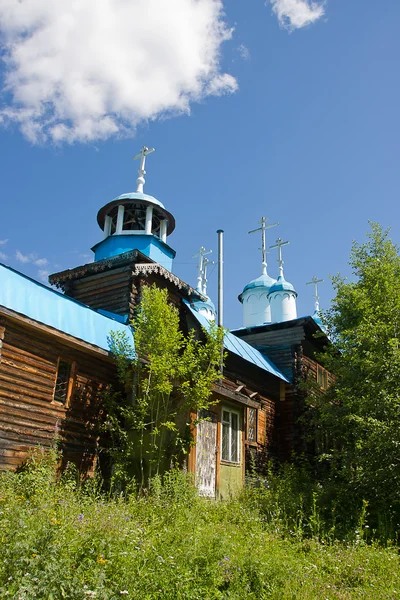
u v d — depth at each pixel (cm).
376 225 2320
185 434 1426
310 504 1380
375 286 1919
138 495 1248
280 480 1603
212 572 679
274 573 756
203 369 1572
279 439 2330
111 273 1794
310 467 2044
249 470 1991
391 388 1479
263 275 3397
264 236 3475
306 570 830
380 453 1352
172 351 1484
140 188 2075
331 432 1794
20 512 710
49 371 1289
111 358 1416
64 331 1278
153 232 2166
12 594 512
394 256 2225
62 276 1866
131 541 710
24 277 1312
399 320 1662
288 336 2519
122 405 1477
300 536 1071
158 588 609
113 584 588
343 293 2150
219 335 1543
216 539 793
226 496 1560
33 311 1238
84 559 609
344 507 1355
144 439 1423
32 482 1068
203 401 1448
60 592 534
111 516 847
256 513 1208
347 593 755
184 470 1350
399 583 813
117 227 1986
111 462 1394
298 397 2362
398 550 1059
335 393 1862
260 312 3253
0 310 1129
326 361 1928
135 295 1731
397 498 1288
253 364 2134
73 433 1329
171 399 1484
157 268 1773
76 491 1170
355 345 1814
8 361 1173
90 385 1419
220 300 1978
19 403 1188
